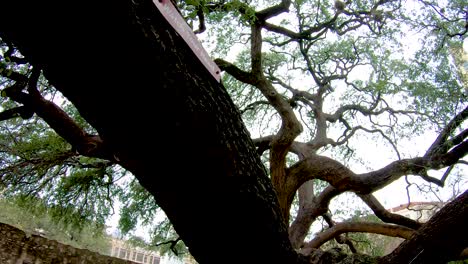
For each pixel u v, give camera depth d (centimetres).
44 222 1697
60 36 199
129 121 239
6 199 929
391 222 860
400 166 691
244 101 1148
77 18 193
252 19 656
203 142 259
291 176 721
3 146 729
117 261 838
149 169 266
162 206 296
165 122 242
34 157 788
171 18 221
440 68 1009
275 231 324
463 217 335
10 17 193
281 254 338
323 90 1133
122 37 207
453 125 762
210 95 260
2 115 434
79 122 803
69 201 980
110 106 232
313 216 830
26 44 208
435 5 905
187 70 244
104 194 1037
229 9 588
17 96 385
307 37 923
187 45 244
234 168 281
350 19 968
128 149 258
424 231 352
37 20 192
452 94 1002
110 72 216
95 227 1114
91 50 206
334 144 1093
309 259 384
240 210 294
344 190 705
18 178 816
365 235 1332
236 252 312
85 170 971
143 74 222
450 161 703
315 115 1095
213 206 285
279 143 723
